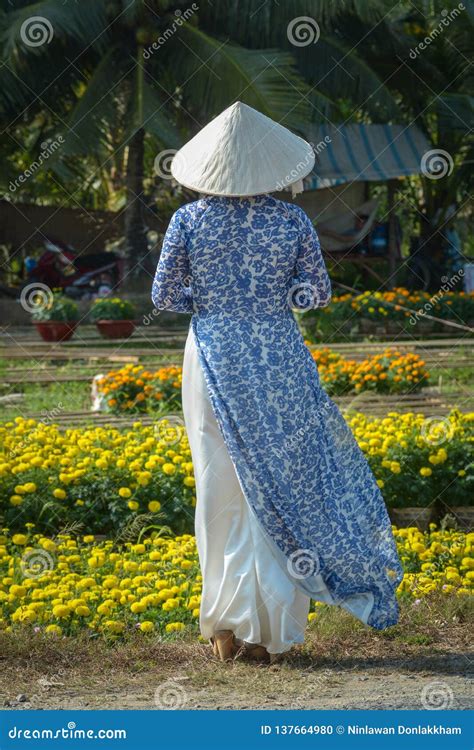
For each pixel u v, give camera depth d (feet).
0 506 21.07
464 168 70.18
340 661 14.47
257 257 14.20
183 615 15.90
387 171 64.44
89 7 53.52
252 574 14.10
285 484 14.06
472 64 65.36
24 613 15.30
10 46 50.96
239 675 13.84
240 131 14.29
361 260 65.98
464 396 34.35
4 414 32.50
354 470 14.71
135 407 32.68
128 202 58.90
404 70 66.23
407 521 21.86
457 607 16.21
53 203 69.92
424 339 49.37
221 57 53.16
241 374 14.11
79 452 22.71
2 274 66.95
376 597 14.37
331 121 59.67
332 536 14.17
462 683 13.47
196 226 14.26
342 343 46.93
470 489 22.35
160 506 20.70
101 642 15.01
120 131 55.26
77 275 61.36
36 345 46.88
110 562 18.19
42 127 63.10
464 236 76.79
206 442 14.29
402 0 63.46
